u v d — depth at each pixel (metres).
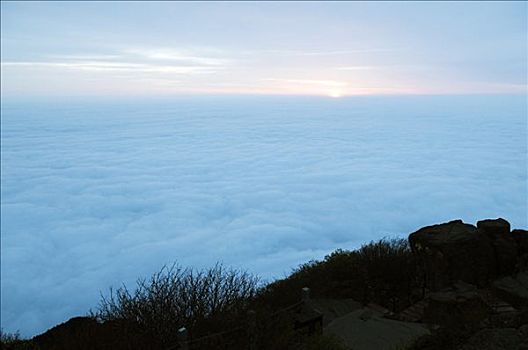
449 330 8.19
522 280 13.87
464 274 14.45
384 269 16.34
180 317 9.10
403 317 13.45
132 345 8.52
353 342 10.44
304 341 10.09
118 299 9.58
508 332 7.04
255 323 9.05
